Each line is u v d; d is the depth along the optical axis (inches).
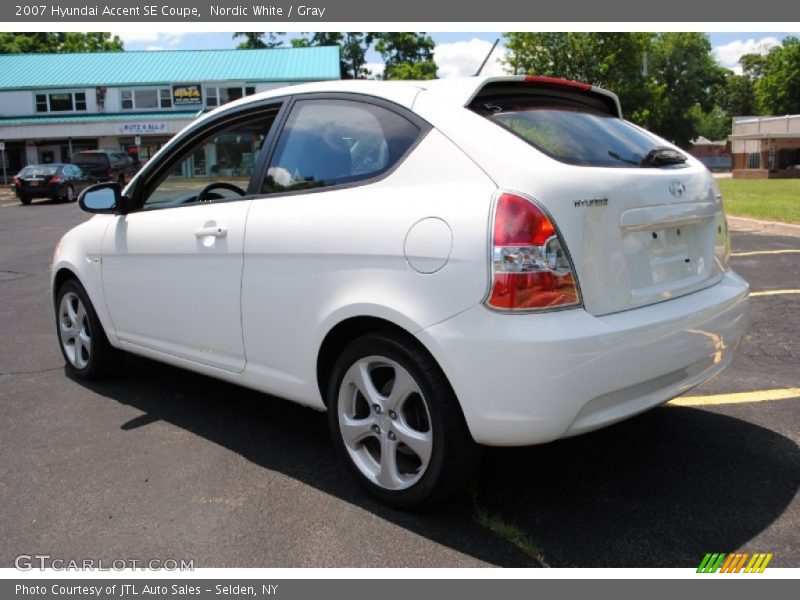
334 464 133.6
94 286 171.3
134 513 116.3
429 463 107.7
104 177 1170.0
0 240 546.3
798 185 1167.6
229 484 126.0
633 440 141.3
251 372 135.0
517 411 97.6
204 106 1604.3
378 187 114.7
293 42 2293.3
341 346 123.4
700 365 117.9
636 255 109.5
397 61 2265.0
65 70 1676.9
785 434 142.6
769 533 107.2
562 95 132.0
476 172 104.6
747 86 3481.8
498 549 104.6
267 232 127.2
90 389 179.0
